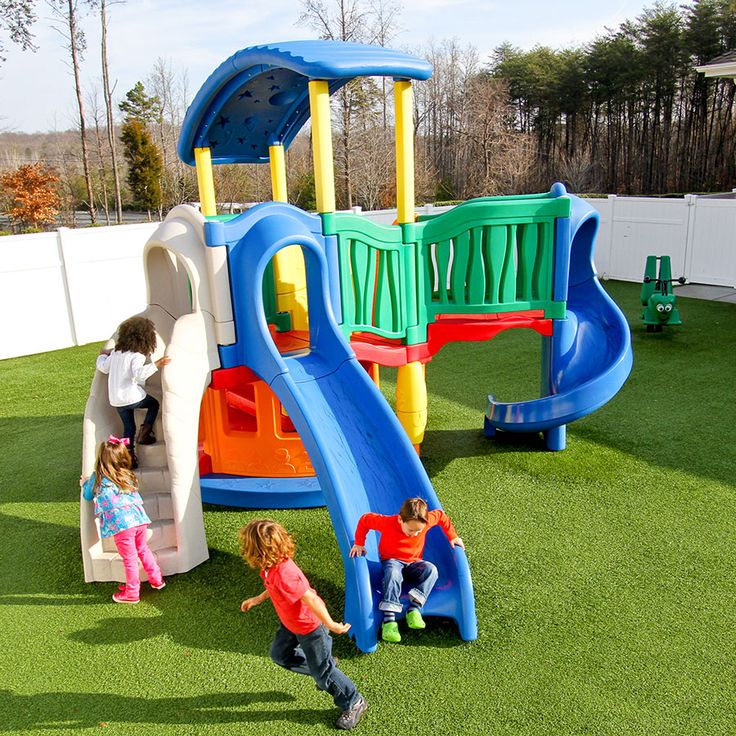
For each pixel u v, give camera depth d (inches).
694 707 146.9
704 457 272.2
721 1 2076.8
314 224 240.2
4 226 1470.2
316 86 231.5
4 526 249.1
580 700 150.3
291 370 223.9
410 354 279.3
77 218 1715.1
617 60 2126.0
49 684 164.4
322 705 154.2
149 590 203.6
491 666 162.7
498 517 233.5
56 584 209.3
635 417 317.4
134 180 1496.1
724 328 459.8
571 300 318.7
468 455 287.9
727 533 216.4
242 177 1454.2
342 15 1212.5
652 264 458.3
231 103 278.8
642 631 172.2
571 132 2330.2
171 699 157.8
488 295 281.3
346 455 199.6
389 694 155.1
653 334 453.4
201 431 297.6
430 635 175.3
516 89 2311.8
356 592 168.9
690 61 2087.8
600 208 653.9
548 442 288.2
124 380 218.8
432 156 1995.6
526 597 188.5
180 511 209.6
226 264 221.1
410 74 247.6
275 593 141.5
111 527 192.1
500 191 1847.9
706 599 183.9
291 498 252.1
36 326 504.1
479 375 400.5
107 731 149.1
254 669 167.0
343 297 252.7
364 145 1389.0
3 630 186.9
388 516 171.8
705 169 2170.3
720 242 578.9
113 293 536.7
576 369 290.8
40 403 391.5
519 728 143.4
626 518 228.7
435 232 274.1
